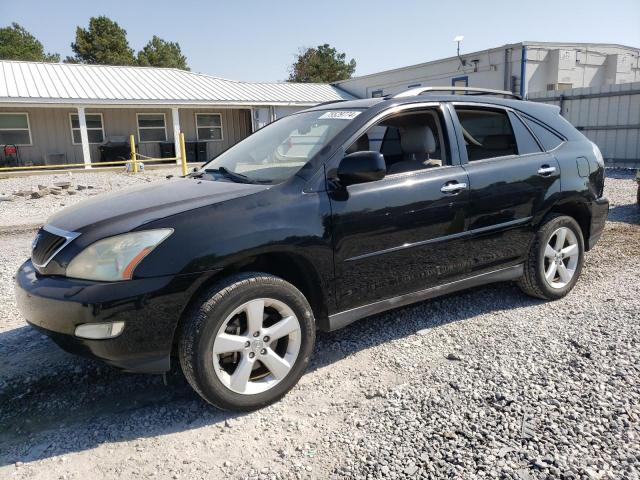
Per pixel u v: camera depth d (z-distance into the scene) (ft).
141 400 10.16
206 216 9.39
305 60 206.59
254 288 9.44
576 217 15.61
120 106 68.85
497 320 13.38
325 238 10.37
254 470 8.02
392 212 11.24
